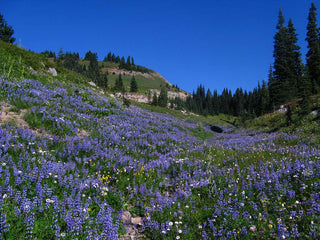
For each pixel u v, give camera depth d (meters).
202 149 15.66
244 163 10.36
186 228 5.24
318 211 5.05
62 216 4.69
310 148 11.71
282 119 30.34
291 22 71.88
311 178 6.86
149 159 11.55
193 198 6.81
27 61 24.38
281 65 67.50
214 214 5.57
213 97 170.62
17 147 7.54
